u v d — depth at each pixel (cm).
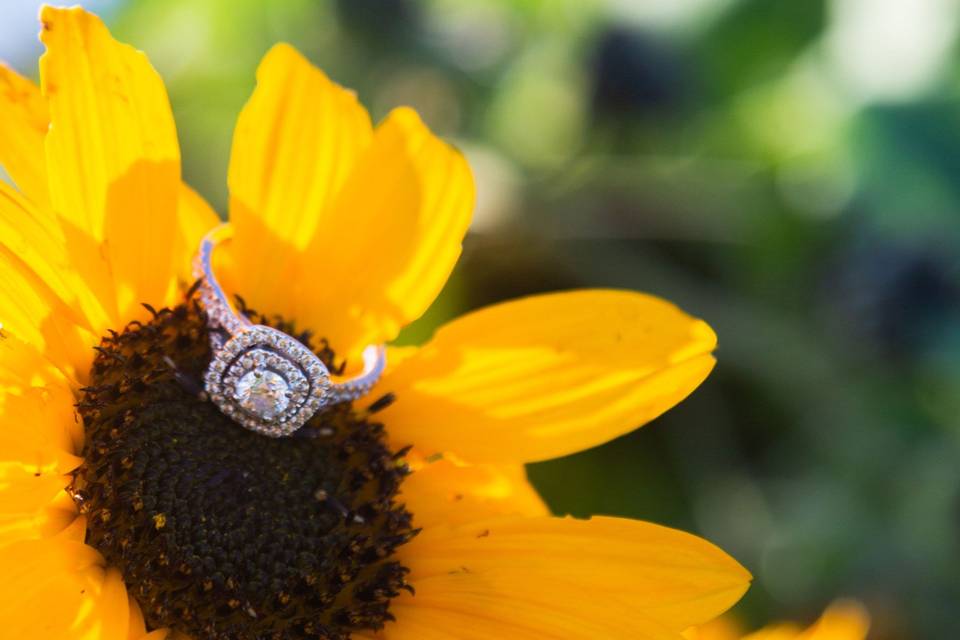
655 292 35
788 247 35
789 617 32
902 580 32
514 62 37
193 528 21
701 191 35
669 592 21
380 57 37
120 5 37
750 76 36
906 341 32
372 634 21
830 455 34
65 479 20
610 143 36
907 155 33
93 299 21
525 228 35
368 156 22
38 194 21
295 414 21
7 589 19
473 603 21
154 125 21
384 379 22
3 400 19
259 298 22
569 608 21
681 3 35
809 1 35
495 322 22
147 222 21
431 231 22
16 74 21
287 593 21
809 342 34
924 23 33
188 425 21
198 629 21
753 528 33
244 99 38
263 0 37
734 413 35
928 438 33
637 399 22
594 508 33
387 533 22
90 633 19
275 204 22
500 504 22
